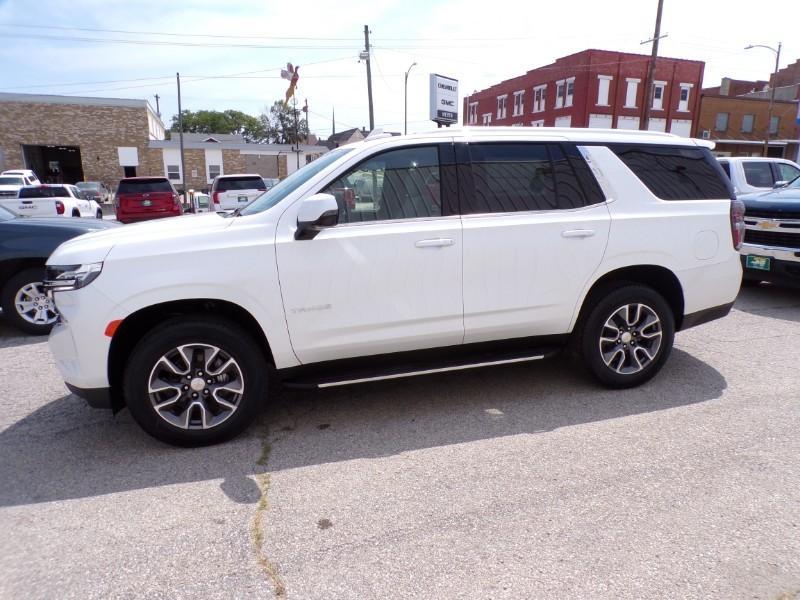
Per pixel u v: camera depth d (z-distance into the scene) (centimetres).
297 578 229
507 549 244
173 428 336
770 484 292
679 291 422
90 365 321
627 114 4047
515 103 4769
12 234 576
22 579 230
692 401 402
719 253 426
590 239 391
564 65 4075
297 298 340
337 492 293
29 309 599
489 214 376
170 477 311
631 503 277
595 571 230
